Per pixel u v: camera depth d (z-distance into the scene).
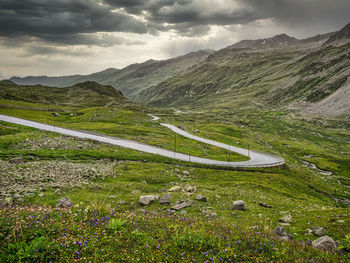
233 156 113.38
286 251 10.17
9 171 41.69
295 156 174.50
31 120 140.38
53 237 8.73
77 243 8.38
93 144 93.75
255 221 22.61
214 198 36.19
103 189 40.34
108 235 9.72
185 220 13.86
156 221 12.50
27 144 77.56
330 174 142.75
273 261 9.00
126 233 10.04
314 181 112.06
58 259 7.65
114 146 97.19
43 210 11.46
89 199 31.80
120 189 41.88
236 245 10.03
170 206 30.27
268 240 11.17
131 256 8.30
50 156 69.81
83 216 11.39
